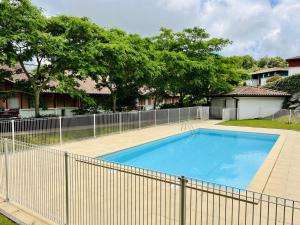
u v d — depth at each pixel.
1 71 17.19
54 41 14.49
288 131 18.72
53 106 24.33
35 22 14.20
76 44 16.61
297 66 38.03
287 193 7.22
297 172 9.08
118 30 21.45
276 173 8.98
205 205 6.15
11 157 6.82
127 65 19.11
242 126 21.67
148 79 21.84
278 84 31.20
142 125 19.59
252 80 54.38
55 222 5.53
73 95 17.38
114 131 17.11
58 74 16.75
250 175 11.04
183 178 4.04
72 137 14.47
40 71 17.20
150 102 35.72
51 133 13.44
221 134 19.94
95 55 16.64
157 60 23.11
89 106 24.31
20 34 13.41
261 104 28.83
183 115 24.47
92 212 5.68
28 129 12.43
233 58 30.25
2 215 5.83
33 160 6.48
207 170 11.83
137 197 6.50
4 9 13.62
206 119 27.66
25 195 6.28
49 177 6.10
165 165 12.64
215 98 31.38
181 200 3.96
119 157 12.79
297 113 25.38
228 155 14.45
